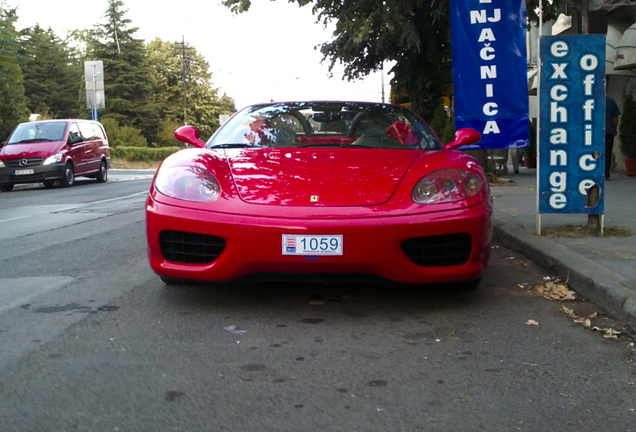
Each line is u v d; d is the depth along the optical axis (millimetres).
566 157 5324
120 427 2176
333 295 3941
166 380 2594
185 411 2303
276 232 3301
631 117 11766
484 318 3467
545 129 5309
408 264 3389
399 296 3920
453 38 6320
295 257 3305
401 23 10000
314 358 2852
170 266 3541
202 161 3848
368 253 3307
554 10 10938
